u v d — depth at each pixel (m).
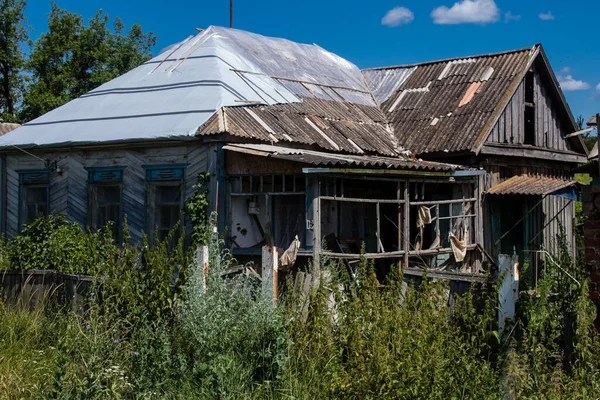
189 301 7.57
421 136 16.70
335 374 6.50
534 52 17.62
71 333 7.34
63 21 35.94
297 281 8.35
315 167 11.77
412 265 13.98
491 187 15.98
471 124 16.25
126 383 6.36
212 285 7.70
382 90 19.83
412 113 17.89
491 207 16.00
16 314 9.03
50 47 35.66
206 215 12.89
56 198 15.07
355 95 18.92
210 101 14.09
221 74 15.24
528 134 18.16
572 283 8.05
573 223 18.62
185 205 13.20
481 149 15.62
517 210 16.94
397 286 7.57
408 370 6.10
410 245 14.98
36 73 35.81
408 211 13.50
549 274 8.73
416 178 13.73
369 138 16.25
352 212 14.63
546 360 6.65
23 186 15.55
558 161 18.73
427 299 7.11
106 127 14.45
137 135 13.59
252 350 7.21
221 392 6.52
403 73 20.25
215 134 12.84
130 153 14.10
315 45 21.16
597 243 7.49
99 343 6.96
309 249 11.62
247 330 7.29
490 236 15.88
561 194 15.20
